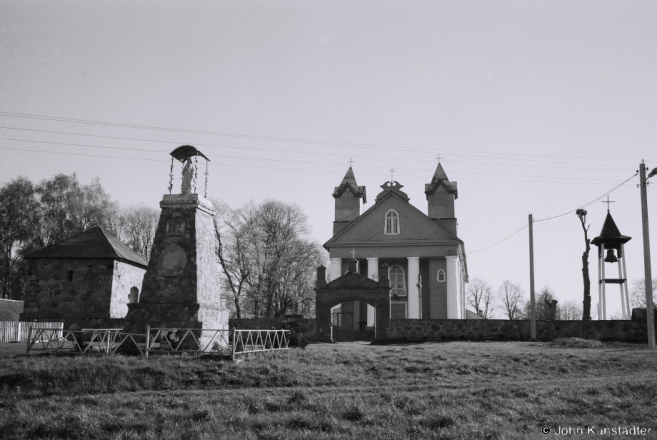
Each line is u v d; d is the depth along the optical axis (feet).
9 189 197.98
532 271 124.36
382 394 55.88
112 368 63.87
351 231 198.18
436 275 195.31
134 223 228.02
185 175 88.89
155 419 48.47
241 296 216.95
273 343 85.56
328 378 65.51
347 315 186.80
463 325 123.34
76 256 124.16
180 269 83.71
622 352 84.58
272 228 226.99
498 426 46.52
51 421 47.80
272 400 53.26
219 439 43.47
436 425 46.98
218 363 66.69
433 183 215.72
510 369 71.87
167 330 74.38
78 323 121.49
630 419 49.16
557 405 52.70
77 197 203.92
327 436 43.80
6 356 70.03
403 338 123.13
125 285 130.62
